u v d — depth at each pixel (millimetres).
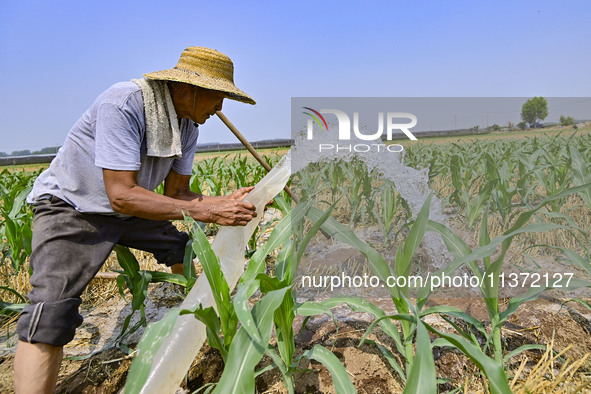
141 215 1805
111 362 2066
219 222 1860
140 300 2148
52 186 1870
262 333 1297
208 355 2055
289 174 2008
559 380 1515
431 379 1083
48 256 1768
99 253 1875
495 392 1072
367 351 1972
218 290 1488
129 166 1772
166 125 1935
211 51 1993
